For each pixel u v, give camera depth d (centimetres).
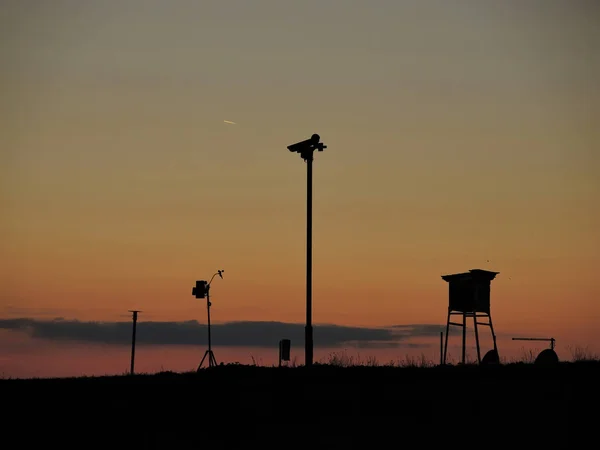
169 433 7488
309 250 9838
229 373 9975
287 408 8138
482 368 10112
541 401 8231
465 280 11794
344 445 7075
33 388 9169
